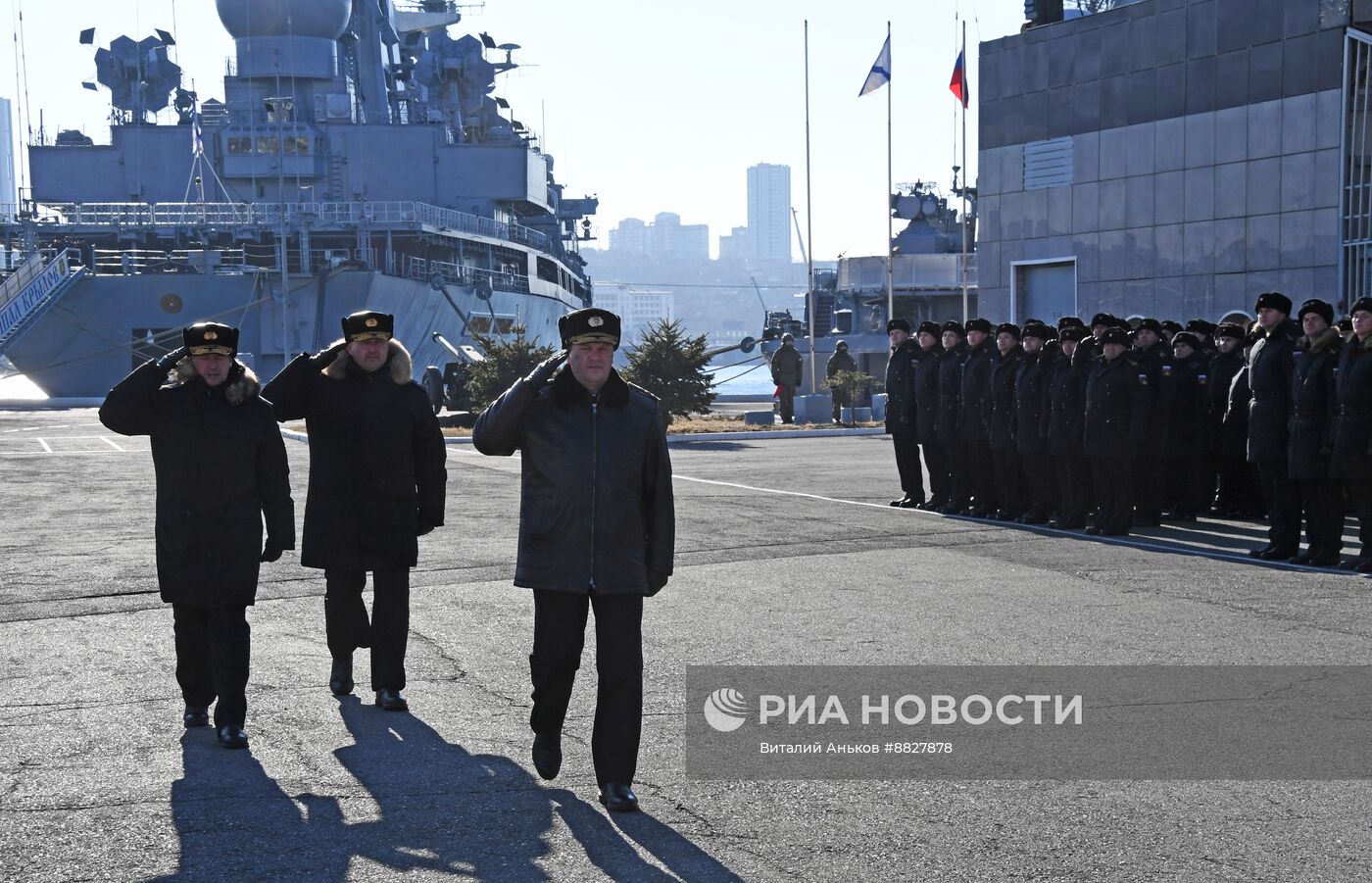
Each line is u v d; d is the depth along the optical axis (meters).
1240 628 9.03
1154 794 5.61
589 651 8.47
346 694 7.46
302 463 24.67
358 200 63.41
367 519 7.16
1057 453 14.55
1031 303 34.09
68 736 6.63
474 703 7.25
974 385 15.77
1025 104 33.62
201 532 6.56
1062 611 9.69
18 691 7.55
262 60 62.75
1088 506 14.72
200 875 4.75
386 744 6.46
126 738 6.60
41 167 62.66
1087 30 31.89
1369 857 4.87
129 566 12.05
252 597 6.65
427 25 80.50
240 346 56.66
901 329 16.97
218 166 62.34
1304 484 11.98
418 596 10.45
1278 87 27.75
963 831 5.17
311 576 11.42
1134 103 30.86
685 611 9.72
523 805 5.54
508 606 10.03
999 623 9.21
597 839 5.11
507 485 20.06
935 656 8.21
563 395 5.55
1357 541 13.98
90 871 4.80
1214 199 29.14
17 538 14.09
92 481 21.31
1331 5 26.56
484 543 13.46
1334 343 11.78
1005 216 34.38
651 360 33.81
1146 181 30.69
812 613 9.62
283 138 59.97
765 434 32.22
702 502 17.20
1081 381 14.48
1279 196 27.81
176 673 6.91
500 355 33.81
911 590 10.59
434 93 72.69
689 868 4.80
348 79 65.44
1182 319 30.05
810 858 4.89
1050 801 5.53
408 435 7.25
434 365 61.28
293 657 8.39
